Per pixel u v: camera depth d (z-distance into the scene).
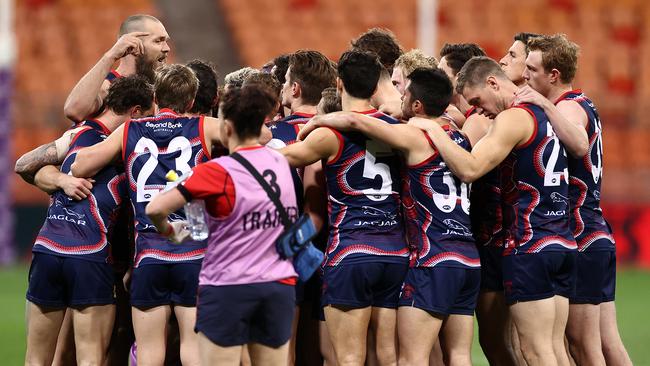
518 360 23.08
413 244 20.33
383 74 22.05
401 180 20.58
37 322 21.27
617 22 71.00
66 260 20.77
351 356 20.02
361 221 19.98
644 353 32.91
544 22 70.88
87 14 71.06
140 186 20.39
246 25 72.19
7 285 50.34
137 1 72.25
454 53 24.05
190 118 20.75
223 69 70.81
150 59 23.88
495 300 22.30
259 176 17.70
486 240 22.09
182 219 20.52
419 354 20.00
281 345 18.02
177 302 20.56
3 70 63.00
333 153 19.92
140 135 20.55
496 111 20.94
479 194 22.11
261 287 17.56
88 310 20.94
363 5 72.44
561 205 20.73
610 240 22.33
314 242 21.73
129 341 23.25
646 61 69.31
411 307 20.00
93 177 21.00
